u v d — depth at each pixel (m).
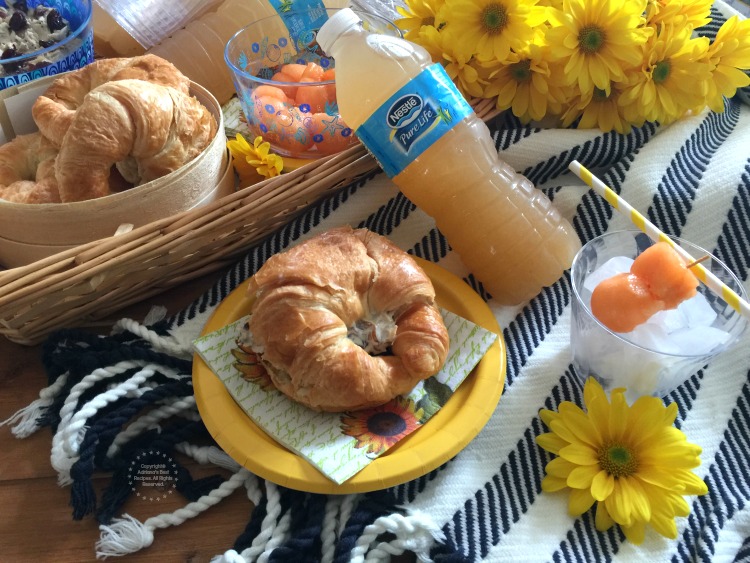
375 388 0.30
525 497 0.30
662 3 0.39
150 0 0.48
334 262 0.32
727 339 0.31
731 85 0.40
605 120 0.41
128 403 0.32
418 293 0.32
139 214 0.34
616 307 0.30
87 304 0.35
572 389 0.34
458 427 0.30
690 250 0.34
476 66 0.41
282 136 0.42
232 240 0.38
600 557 0.28
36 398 0.34
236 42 0.44
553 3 0.40
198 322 0.36
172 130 0.35
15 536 0.29
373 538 0.28
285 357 0.31
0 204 0.32
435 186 0.37
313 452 0.29
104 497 0.30
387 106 0.34
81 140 0.33
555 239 0.38
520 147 0.41
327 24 0.35
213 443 0.32
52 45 0.44
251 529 0.29
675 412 0.31
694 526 0.29
